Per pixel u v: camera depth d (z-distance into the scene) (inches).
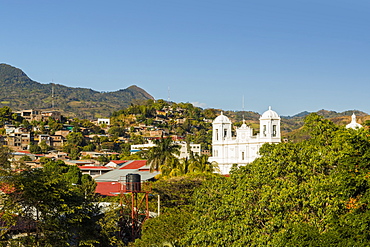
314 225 1512.1
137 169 4483.3
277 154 1739.7
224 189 1868.8
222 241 1628.9
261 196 1632.6
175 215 2148.1
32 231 1984.5
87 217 2076.8
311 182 1599.4
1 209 1860.2
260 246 1515.7
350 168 1549.0
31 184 1876.2
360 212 1465.3
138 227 2559.1
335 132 1985.7
